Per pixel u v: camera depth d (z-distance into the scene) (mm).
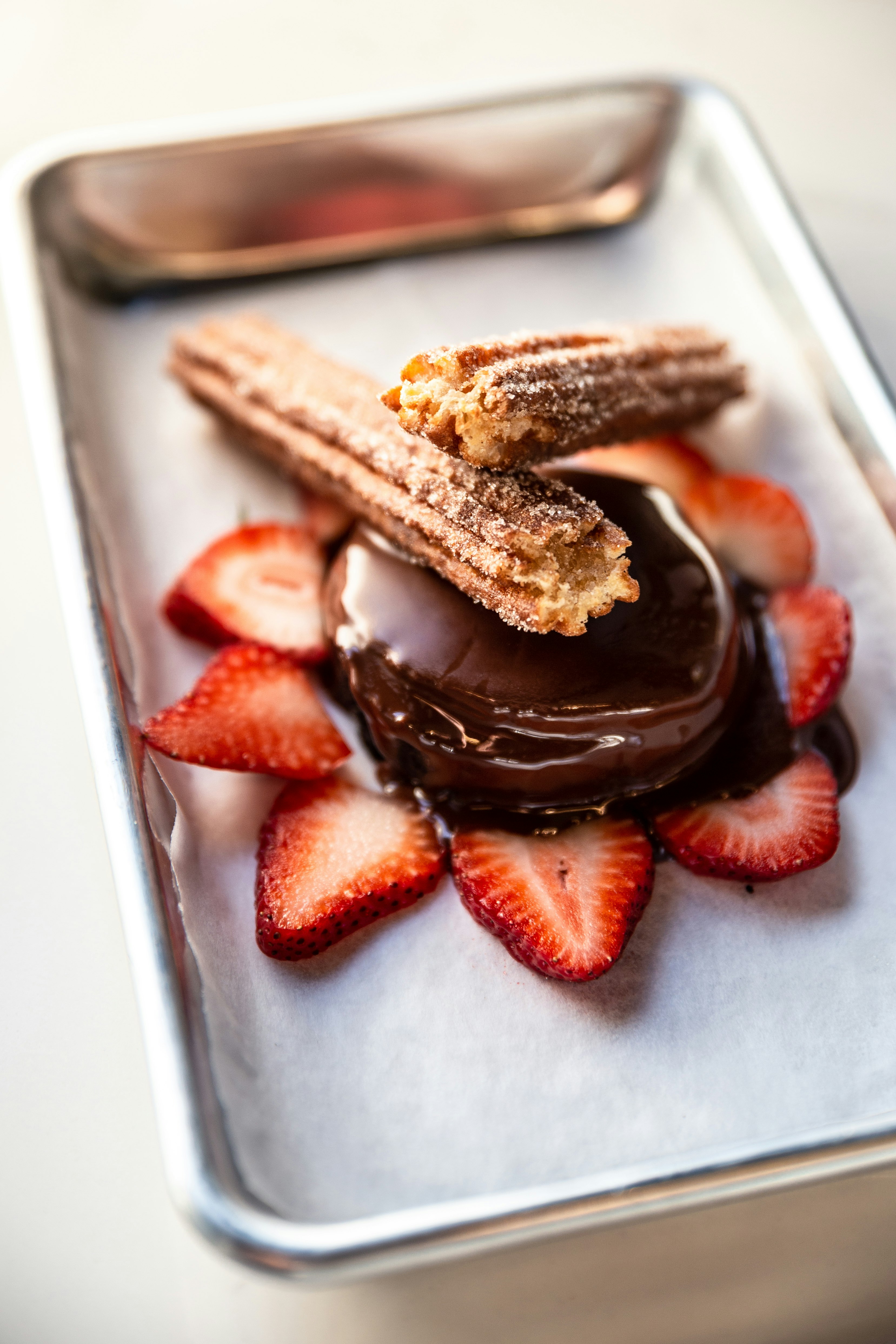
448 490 307
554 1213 262
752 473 367
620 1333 287
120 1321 289
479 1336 287
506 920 302
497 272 407
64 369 354
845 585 349
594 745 308
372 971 306
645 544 325
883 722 333
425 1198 281
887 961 309
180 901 302
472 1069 297
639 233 412
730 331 388
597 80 396
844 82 452
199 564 343
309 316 398
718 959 309
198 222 398
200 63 456
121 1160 302
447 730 311
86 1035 312
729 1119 292
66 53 457
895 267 412
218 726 320
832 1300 290
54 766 340
